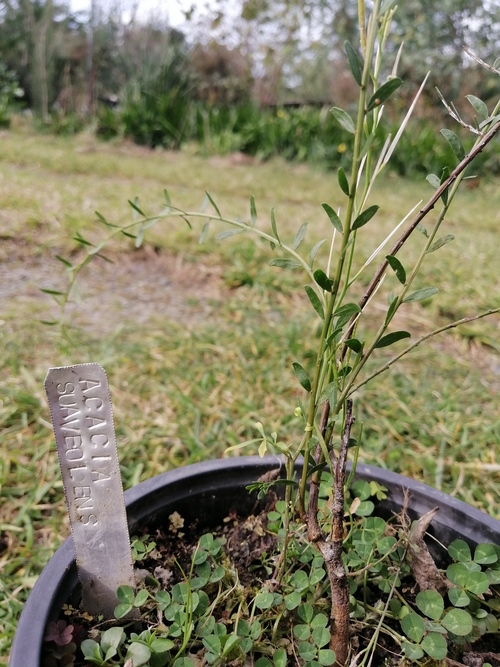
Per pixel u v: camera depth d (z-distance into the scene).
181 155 1.49
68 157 1.15
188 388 0.41
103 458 0.16
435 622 0.17
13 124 1.63
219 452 0.35
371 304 0.56
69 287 0.19
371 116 0.14
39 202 0.73
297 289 0.57
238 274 0.58
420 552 0.18
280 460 0.22
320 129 1.54
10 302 0.50
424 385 0.44
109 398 0.16
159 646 0.16
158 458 0.34
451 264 0.67
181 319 0.51
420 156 1.43
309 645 0.17
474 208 1.11
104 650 0.16
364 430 0.38
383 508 0.22
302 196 1.03
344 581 0.16
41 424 0.35
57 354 0.43
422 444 0.37
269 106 2.01
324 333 0.15
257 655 0.17
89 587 0.17
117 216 0.70
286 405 0.39
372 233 0.80
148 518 0.21
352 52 0.11
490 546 0.19
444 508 0.21
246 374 0.42
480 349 0.51
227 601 0.19
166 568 0.20
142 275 0.59
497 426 0.39
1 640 0.22
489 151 1.41
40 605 0.16
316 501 0.17
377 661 0.18
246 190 1.03
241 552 0.21
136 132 1.57
